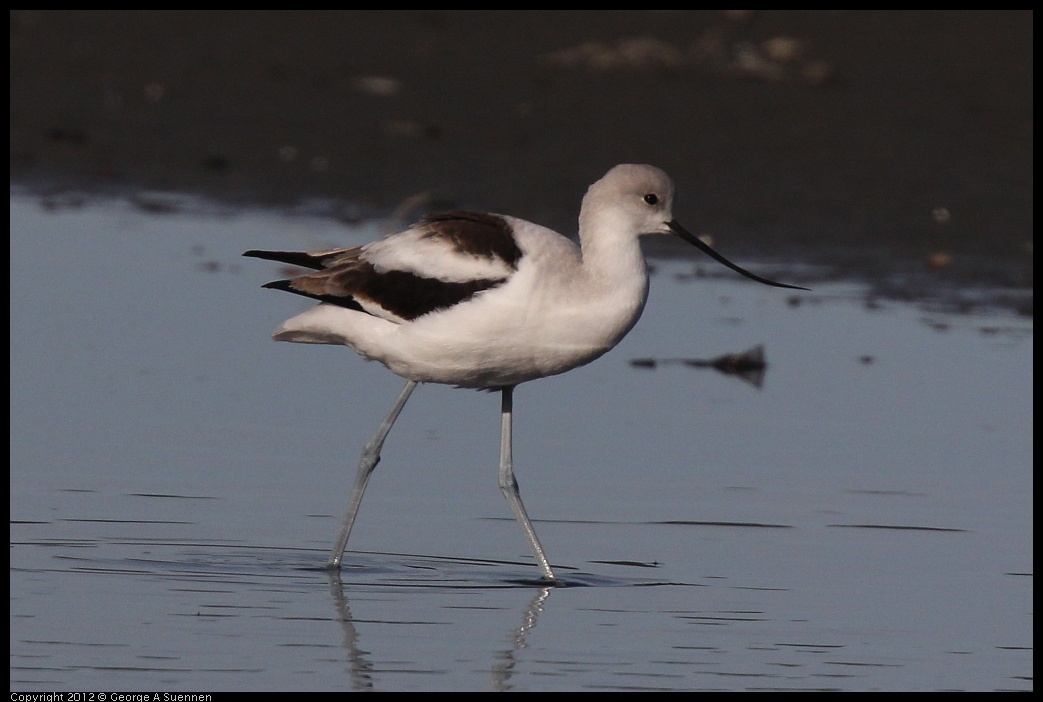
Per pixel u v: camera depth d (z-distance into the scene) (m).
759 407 12.27
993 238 16.75
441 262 8.99
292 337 9.56
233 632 8.23
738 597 8.71
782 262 15.98
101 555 9.30
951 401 12.38
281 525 9.87
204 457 10.99
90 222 17.47
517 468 10.88
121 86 22.02
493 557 9.43
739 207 17.36
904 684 7.57
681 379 13.05
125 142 20.06
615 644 8.07
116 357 13.26
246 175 19.14
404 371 9.32
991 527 9.81
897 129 20.08
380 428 9.48
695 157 18.95
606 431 11.69
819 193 17.89
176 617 8.40
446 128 20.28
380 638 8.15
